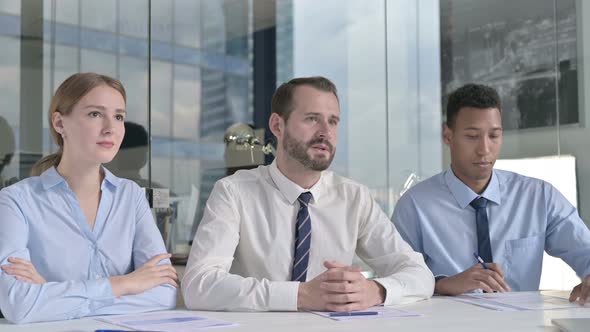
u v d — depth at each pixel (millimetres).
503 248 2338
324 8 4453
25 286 1460
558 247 2348
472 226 2334
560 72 3955
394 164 4195
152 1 3850
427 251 2352
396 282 1666
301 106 1852
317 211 1952
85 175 1794
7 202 1703
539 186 2393
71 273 1752
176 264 3555
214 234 1821
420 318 1408
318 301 1524
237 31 4406
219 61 4301
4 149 3236
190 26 4133
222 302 1571
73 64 3459
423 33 4195
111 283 1560
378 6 4297
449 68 4133
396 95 4227
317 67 4469
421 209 2369
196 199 3920
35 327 1349
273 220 1916
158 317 1453
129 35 3670
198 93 4168
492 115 2252
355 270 1570
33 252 1738
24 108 3309
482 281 1902
